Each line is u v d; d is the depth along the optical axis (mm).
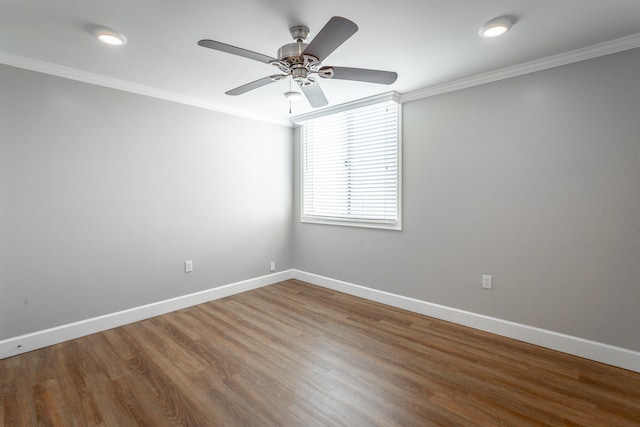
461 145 2852
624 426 1636
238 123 3789
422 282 3172
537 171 2467
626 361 2146
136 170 2980
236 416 1728
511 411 1753
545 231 2451
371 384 2008
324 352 2414
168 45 2148
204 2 1664
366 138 3590
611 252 2195
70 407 1798
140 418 1713
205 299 3535
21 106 2369
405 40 2092
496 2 1681
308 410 1773
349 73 1953
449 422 1672
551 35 2031
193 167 3396
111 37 1987
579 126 2281
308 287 4102
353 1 1666
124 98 2883
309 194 4293
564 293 2385
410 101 3180
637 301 2115
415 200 3182
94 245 2756
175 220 3273
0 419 1701
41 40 2074
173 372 2145
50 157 2510
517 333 2596
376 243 3537
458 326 2881
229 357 2342
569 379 2041
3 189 2322
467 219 2846
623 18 1835
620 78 2123
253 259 4023
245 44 2145
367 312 3229
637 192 2096
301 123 4234
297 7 1717
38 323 2486
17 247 2387
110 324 2844
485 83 2691
